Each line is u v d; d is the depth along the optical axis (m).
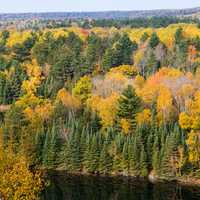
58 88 196.38
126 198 108.44
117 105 140.50
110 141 125.56
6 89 199.62
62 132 131.00
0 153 64.12
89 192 111.12
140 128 126.06
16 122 133.50
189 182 119.12
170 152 120.19
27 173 62.94
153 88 158.62
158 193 112.00
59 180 118.62
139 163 122.50
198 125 131.50
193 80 170.38
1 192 61.59
